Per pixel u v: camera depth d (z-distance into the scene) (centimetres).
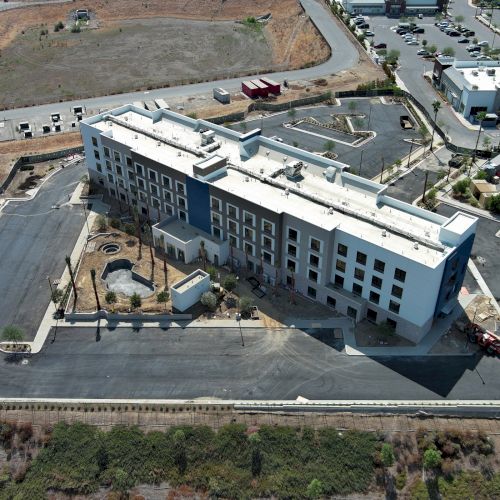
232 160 10588
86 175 12938
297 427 7338
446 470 6800
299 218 8662
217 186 9575
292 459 7006
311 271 9081
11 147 14325
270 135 14725
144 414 7519
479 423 7369
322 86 17512
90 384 7988
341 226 8606
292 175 9944
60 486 6838
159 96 17225
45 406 7662
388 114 15700
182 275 9925
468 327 8581
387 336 8588
